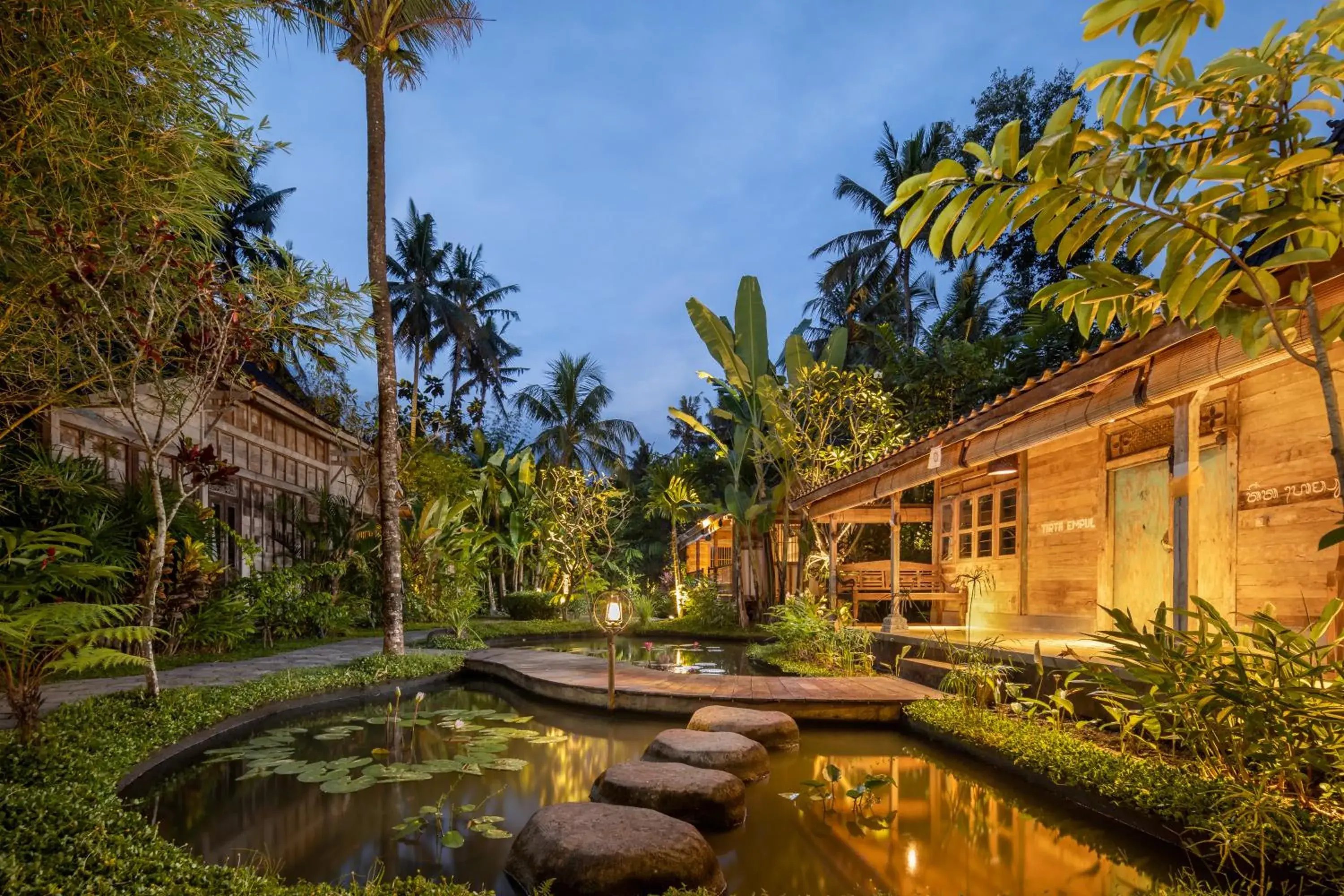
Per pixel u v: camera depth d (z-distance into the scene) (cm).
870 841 388
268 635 1131
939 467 802
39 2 379
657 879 311
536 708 750
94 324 496
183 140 459
